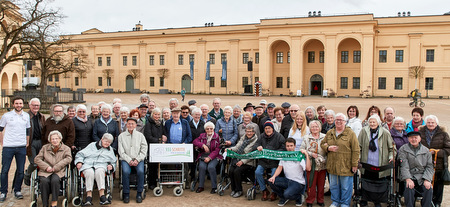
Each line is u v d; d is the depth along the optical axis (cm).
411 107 3334
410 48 5122
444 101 4303
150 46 6494
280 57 5753
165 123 930
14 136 791
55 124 806
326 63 5238
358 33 5066
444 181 730
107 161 796
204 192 892
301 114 843
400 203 773
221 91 6091
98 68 6862
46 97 2931
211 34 6084
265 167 823
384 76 5272
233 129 959
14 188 827
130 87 6688
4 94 2956
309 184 782
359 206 764
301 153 776
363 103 3844
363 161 758
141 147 838
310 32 5288
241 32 5884
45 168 733
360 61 5306
